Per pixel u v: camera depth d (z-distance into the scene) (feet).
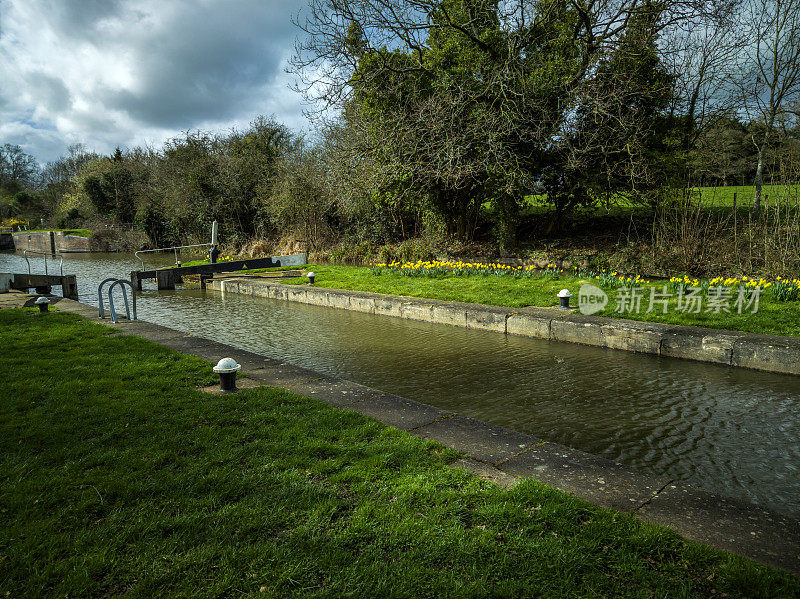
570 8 45.85
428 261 51.03
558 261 45.01
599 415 15.23
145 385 14.99
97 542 7.25
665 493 8.87
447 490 8.74
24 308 32.07
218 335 28.32
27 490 8.68
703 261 36.35
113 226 125.49
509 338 26.00
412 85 48.24
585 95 41.39
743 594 6.16
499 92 43.52
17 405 13.12
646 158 43.93
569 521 7.75
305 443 10.71
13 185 214.28
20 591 6.29
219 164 83.71
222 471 9.41
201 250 85.92
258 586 6.39
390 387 18.30
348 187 53.78
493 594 6.26
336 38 46.57
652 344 21.93
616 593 6.23
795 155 33.58
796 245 31.45
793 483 11.00
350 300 36.68
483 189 49.52
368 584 6.40
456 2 46.68
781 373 18.54
